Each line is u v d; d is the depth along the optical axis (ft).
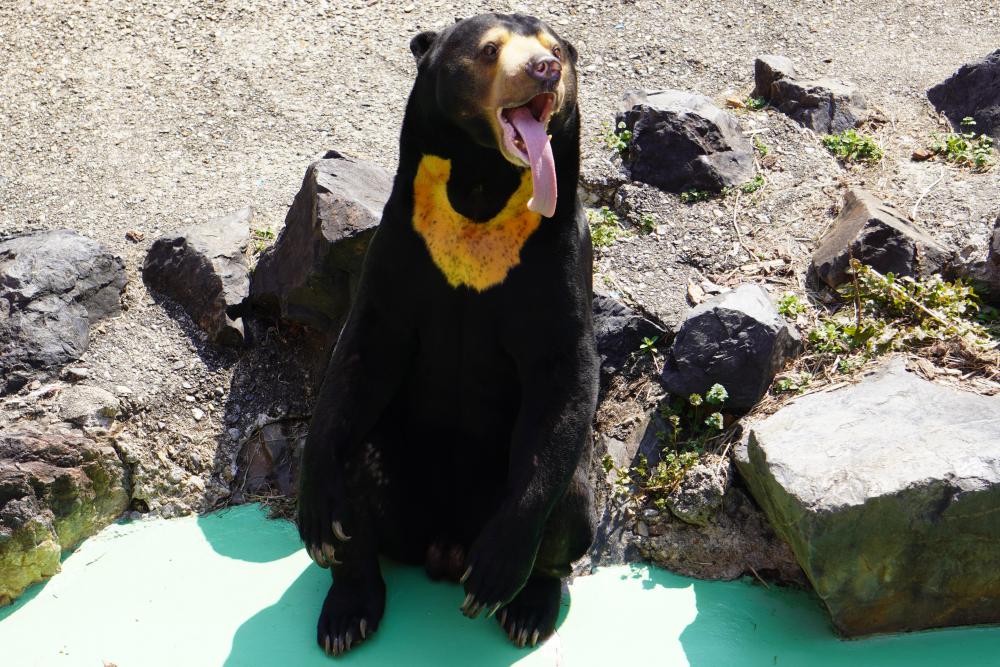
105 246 18.17
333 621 13.33
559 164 12.39
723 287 17.31
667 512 14.88
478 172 12.17
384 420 14.32
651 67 22.86
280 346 17.17
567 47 12.92
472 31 11.82
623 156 19.44
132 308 17.42
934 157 19.93
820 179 19.24
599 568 14.71
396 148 21.03
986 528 12.90
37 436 14.66
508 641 13.48
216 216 19.15
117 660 13.05
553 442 12.48
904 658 13.17
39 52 23.20
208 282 17.17
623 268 17.63
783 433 14.12
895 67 22.86
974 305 16.51
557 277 12.47
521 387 13.47
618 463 15.47
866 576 13.12
